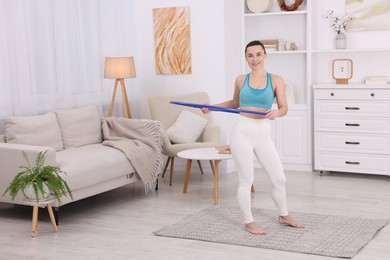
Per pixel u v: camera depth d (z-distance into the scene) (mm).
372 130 6953
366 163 7023
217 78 7547
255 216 5508
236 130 4930
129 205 6078
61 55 6812
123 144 6312
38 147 5434
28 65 6387
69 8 6949
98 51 7379
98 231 5227
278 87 4906
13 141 5879
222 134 7543
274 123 7586
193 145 6805
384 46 7305
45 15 6578
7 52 6156
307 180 7012
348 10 7387
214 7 7453
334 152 7168
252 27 7949
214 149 6414
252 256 4492
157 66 7820
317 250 4551
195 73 7652
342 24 7414
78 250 4730
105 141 6484
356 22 7379
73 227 5363
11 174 5480
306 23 7633
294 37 7738
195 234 5020
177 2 7641
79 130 6516
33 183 5027
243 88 4922
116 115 7680
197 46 7602
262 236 4926
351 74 7418
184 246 4762
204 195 6406
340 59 7465
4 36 6102
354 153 7070
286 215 5188
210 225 5258
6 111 6156
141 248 4742
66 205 6156
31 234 5180
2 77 6113
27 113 6379
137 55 7945
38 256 4613
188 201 6168
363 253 4508
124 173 6133
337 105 7098
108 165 5887
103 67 7480
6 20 6148
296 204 5941
